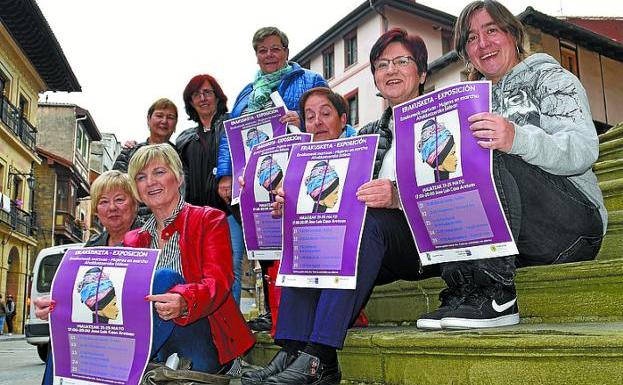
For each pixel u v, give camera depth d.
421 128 2.22
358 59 25.11
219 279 2.50
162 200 2.69
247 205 2.98
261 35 4.15
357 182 2.27
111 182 3.19
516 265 2.50
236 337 2.63
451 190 2.13
